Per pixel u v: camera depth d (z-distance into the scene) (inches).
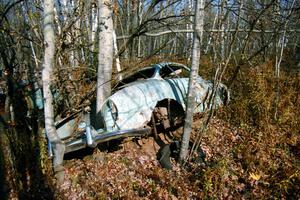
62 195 192.7
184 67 295.6
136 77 291.4
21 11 362.9
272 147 232.5
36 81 309.7
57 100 272.8
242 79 338.0
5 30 282.8
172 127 267.3
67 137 224.4
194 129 259.1
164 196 186.9
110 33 225.6
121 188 196.4
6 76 299.1
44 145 233.9
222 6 238.7
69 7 339.0
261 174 203.3
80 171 218.2
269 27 406.9
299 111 275.0
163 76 284.8
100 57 226.2
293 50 520.7
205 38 482.6
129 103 225.8
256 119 264.8
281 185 185.5
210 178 189.0
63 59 277.7
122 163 224.2
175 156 225.6
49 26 182.7
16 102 307.4
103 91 227.9
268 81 325.7
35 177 207.3
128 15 435.5
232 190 190.4
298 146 232.2
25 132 268.8
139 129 222.2
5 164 220.1
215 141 247.4
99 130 220.4
